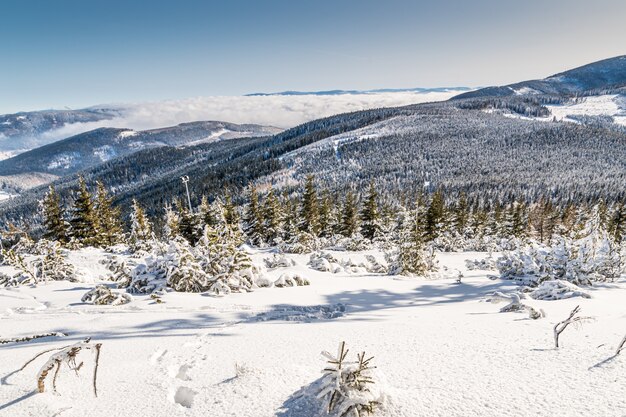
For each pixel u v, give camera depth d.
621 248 12.10
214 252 10.70
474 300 8.89
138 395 3.05
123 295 8.59
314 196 52.69
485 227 59.69
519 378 2.77
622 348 3.19
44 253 13.12
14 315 7.21
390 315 7.10
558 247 11.48
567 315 5.32
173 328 6.07
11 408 2.83
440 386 2.74
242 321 6.82
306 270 15.25
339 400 2.45
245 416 2.53
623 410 2.14
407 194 159.12
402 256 16.38
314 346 4.37
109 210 39.94
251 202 47.16
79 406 2.88
